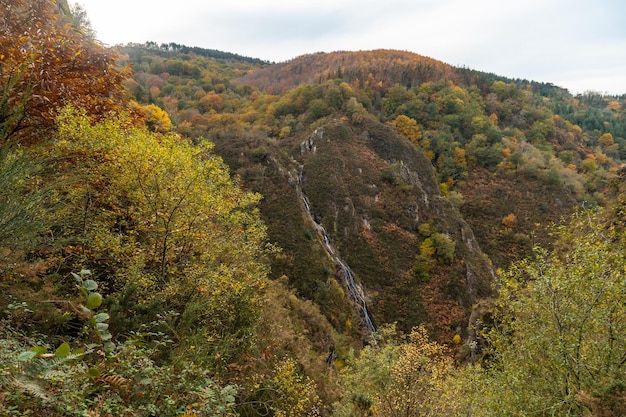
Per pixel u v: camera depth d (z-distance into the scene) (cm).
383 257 6378
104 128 781
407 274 6178
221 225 1002
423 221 7125
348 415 1309
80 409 313
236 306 884
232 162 6228
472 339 2145
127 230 862
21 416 259
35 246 517
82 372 353
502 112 13325
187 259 932
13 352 329
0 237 421
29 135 702
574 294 756
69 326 538
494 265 7538
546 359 791
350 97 10631
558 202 8525
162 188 808
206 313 785
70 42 875
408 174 7794
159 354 595
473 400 970
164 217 809
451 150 10031
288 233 5272
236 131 7588
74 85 852
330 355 2120
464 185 9419
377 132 8762
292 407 868
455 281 6134
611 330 714
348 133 8525
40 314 503
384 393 1600
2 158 432
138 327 608
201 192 849
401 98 12181
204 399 424
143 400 400
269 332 1193
